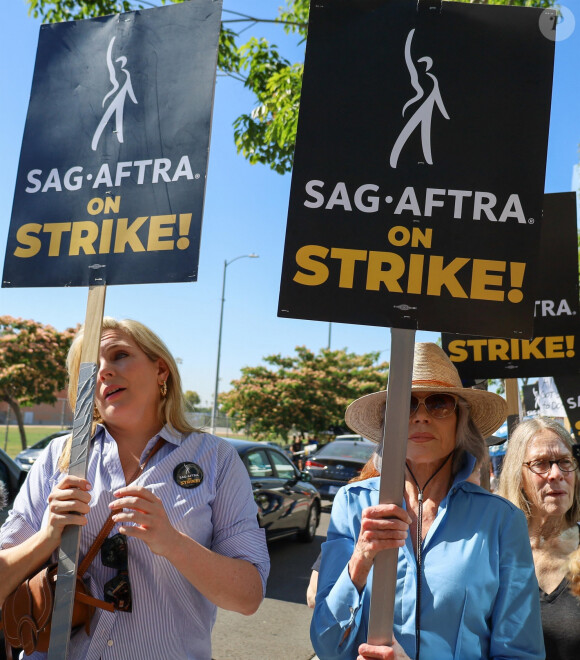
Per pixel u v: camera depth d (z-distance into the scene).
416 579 1.97
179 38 2.22
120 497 1.87
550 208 3.71
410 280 1.94
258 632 5.67
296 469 10.03
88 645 1.95
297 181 1.98
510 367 3.65
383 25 2.04
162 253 2.10
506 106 2.00
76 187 2.24
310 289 1.93
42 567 2.05
